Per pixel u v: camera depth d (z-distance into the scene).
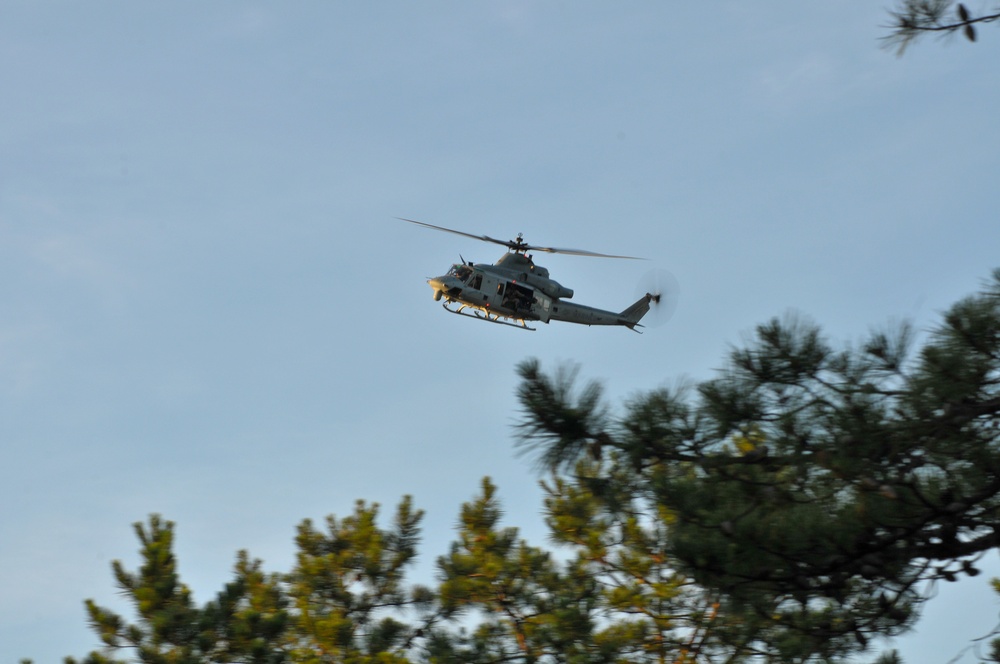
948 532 22.31
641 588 39.06
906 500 21.84
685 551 23.47
